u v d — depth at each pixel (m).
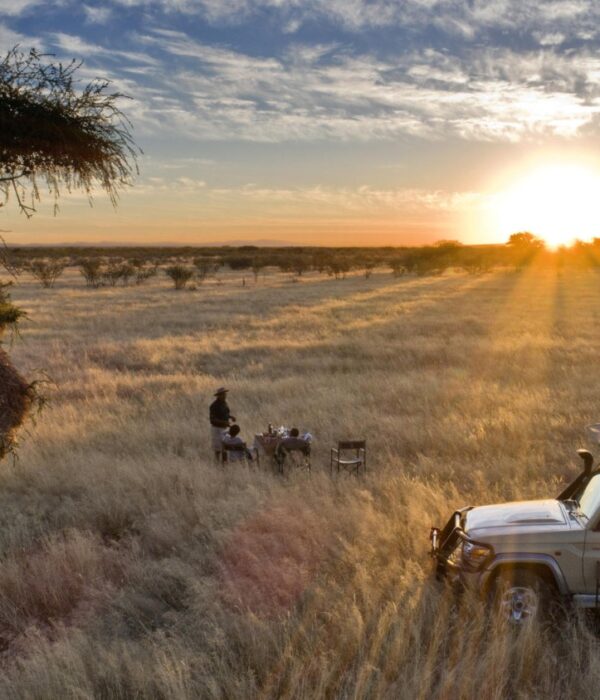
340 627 6.20
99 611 7.00
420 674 5.42
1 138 5.92
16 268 6.65
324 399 17.62
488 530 6.66
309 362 24.86
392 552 8.08
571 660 5.75
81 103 6.14
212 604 6.65
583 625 6.02
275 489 10.34
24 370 22.67
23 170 6.25
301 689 5.30
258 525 8.92
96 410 16.89
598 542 6.35
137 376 22.50
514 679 5.56
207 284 81.00
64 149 6.09
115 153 6.35
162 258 161.62
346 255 176.88
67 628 6.62
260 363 24.50
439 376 21.44
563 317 40.56
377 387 19.30
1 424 6.64
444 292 66.12
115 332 35.06
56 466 11.92
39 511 10.07
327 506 9.45
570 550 6.38
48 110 5.98
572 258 149.88
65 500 10.45
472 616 6.42
